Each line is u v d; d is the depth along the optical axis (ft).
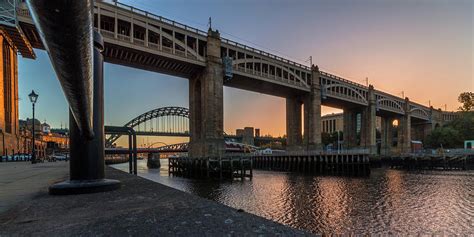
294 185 120.16
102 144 18.19
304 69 271.08
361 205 75.51
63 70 5.90
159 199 13.16
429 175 161.27
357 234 50.67
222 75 201.98
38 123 346.95
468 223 56.80
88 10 4.39
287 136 294.87
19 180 27.09
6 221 9.44
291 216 64.39
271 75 235.81
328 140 443.73
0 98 145.59
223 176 161.27
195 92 212.84
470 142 268.82
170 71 204.64
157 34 179.83
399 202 79.20
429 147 371.15
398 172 189.06
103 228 8.35
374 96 343.46
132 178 24.67
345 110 358.84
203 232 7.54
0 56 144.25
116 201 12.85
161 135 498.28
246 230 7.60
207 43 197.06
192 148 207.72
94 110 17.65
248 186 119.65
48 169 51.21
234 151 313.73
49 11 3.81
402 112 389.39
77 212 10.69
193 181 145.69
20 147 181.16
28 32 148.77
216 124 193.26
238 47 217.56
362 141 338.95
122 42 156.66
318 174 176.14
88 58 5.88
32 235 7.85
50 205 12.16
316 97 271.90
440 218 60.90
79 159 17.13
